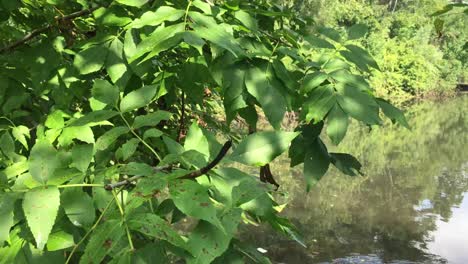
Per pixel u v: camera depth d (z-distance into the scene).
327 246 6.34
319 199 8.12
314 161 0.94
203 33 0.69
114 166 0.57
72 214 0.53
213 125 1.74
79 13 1.10
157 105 1.40
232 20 1.01
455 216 7.74
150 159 1.20
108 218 0.50
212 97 2.01
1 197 0.52
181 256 0.50
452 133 15.98
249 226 6.41
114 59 0.89
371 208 7.93
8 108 0.96
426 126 17.36
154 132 0.64
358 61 0.92
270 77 0.87
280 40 1.06
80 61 0.89
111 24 0.93
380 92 22.45
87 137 0.71
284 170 9.38
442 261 6.17
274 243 6.11
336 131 0.78
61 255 0.55
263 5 1.30
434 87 25.97
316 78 0.84
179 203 0.47
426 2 26.98
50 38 1.08
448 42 27.52
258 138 0.58
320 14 19.03
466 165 11.30
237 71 0.86
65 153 0.61
